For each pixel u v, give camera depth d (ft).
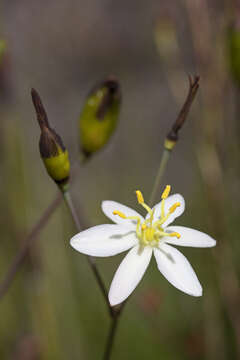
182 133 1.22
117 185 1.08
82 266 0.84
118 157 1.15
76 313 0.76
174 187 1.17
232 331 0.76
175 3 0.89
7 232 0.71
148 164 1.19
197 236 0.56
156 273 0.87
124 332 0.80
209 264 0.78
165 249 0.56
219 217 0.73
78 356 0.75
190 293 0.54
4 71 0.68
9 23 1.23
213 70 0.71
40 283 0.69
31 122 0.91
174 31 0.75
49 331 0.70
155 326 0.79
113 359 0.79
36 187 0.76
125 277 0.54
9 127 0.69
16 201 0.69
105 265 0.87
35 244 0.69
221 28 0.70
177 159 1.21
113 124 0.63
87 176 1.09
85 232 0.55
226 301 0.74
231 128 0.74
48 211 0.61
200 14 0.71
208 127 0.72
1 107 0.69
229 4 0.69
